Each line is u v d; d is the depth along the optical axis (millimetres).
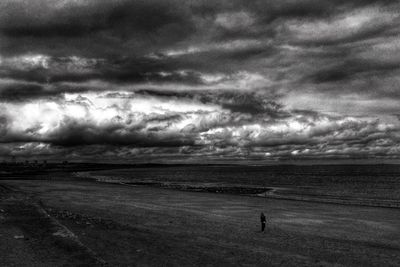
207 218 40906
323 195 75188
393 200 65125
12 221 32938
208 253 24859
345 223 38438
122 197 65812
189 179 153875
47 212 40406
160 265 21891
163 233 31266
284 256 24516
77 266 20484
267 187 100875
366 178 157500
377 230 34625
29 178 151875
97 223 34469
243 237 30422
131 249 25312
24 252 23016
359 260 23891
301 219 41031
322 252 25750
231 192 82125
